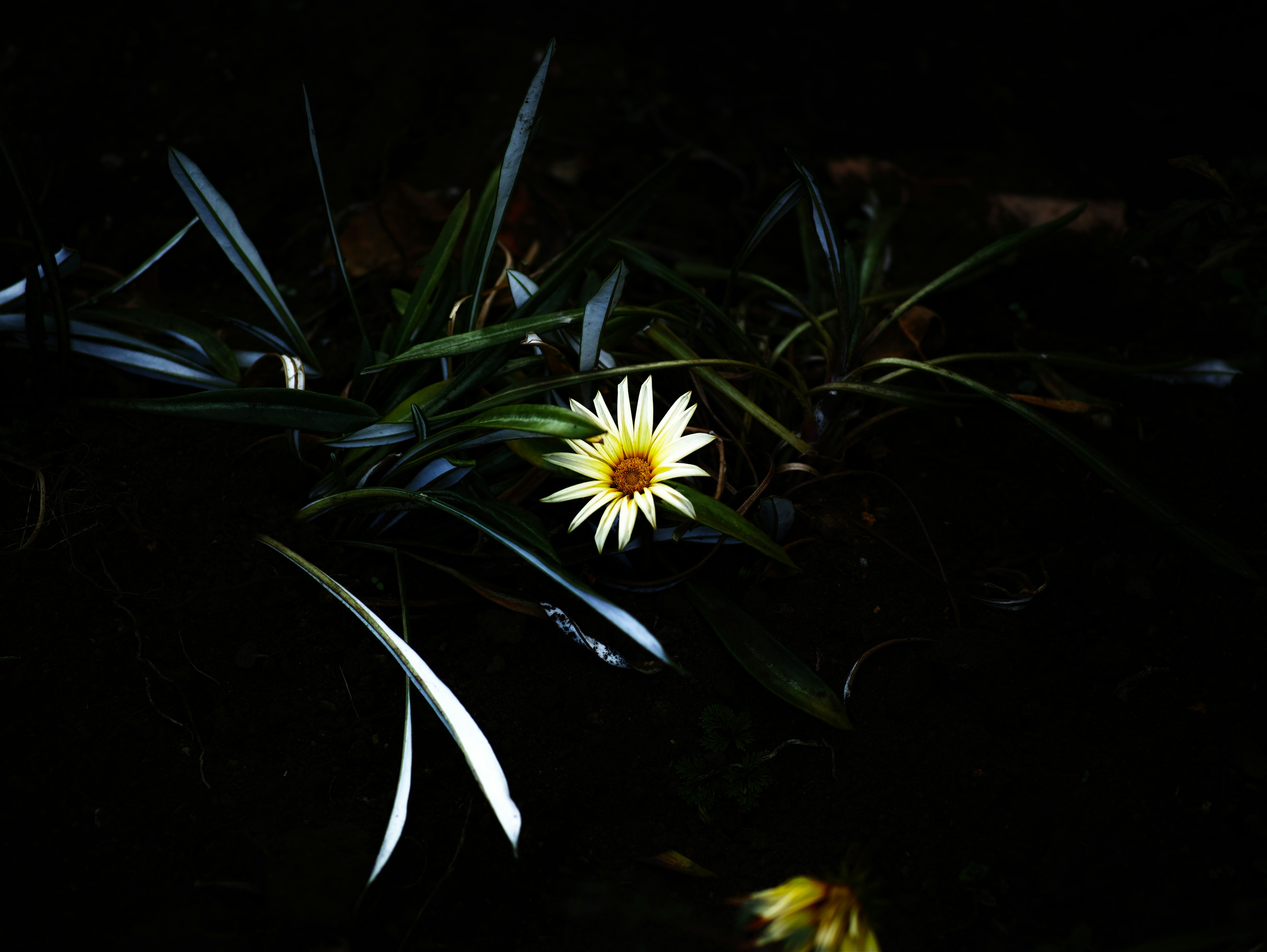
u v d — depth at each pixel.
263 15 0.97
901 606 0.66
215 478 0.66
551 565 0.58
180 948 0.55
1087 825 0.60
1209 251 0.81
